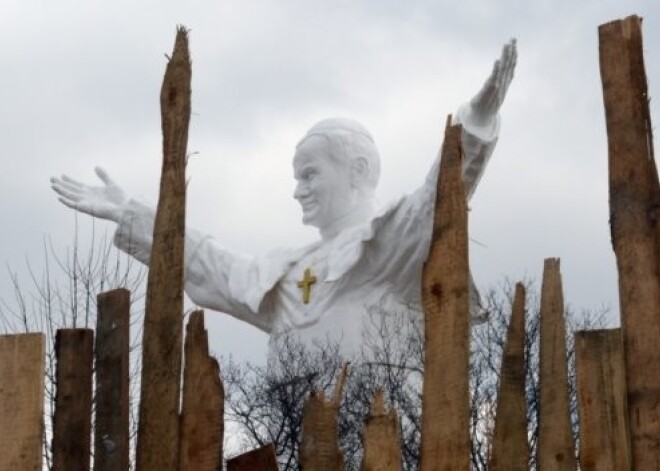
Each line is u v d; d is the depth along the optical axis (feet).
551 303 58.90
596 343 57.26
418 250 122.93
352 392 120.78
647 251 53.36
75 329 57.06
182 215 57.11
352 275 127.03
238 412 126.21
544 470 57.57
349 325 125.18
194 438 55.42
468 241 54.85
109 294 57.36
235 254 135.95
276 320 130.72
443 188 55.11
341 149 132.46
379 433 54.85
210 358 55.98
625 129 54.54
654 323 52.75
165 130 57.88
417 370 122.83
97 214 131.34
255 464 54.90
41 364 55.52
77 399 56.49
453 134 55.52
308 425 56.08
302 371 124.88
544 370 58.44
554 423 57.88
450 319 54.13
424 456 53.62
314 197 132.57
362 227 127.44
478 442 108.06
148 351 56.03
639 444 52.11
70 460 56.03
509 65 111.14
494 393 121.49
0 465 55.01
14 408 55.26
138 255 129.59
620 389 56.59
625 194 54.03
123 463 56.03
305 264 130.93
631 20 55.42
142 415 55.67
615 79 55.06
